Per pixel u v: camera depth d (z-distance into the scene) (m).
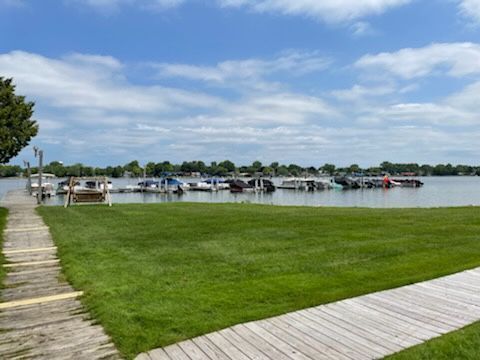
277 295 5.23
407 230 10.27
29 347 3.86
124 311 4.68
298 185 68.19
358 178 77.94
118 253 7.79
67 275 6.35
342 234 9.76
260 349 3.73
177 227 11.14
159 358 3.60
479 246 8.14
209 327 4.22
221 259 7.25
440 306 4.77
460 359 3.46
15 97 16.61
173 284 5.73
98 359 3.62
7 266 7.03
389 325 4.24
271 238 9.33
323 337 3.97
